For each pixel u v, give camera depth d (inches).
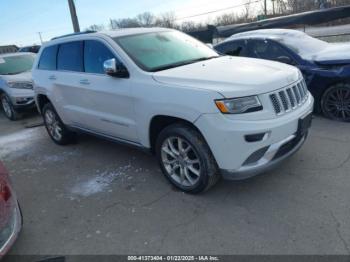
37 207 144.6
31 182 172.2
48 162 197.6
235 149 113.7
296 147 131.6
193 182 133.3
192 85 122.3
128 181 157.2
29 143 244.2
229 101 112.1
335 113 205.8
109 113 160.7
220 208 125.0
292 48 227.0
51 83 199.5
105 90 154.9
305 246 100.1
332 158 153.2
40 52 217.6
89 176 169.2
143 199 139.0
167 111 127.3
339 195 123.3
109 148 206.7
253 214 118.8
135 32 169.0
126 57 147.7
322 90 207.6
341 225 107.0
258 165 118.2
